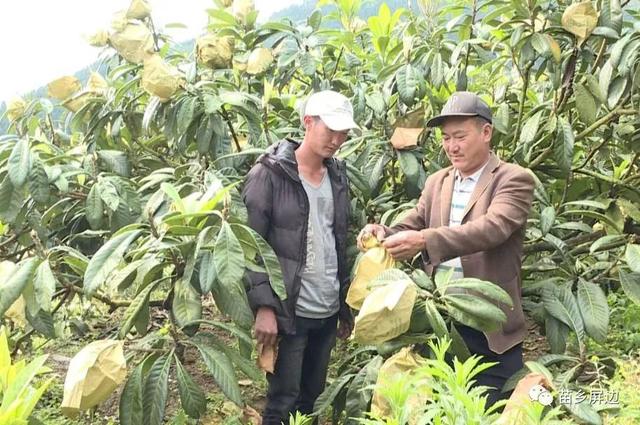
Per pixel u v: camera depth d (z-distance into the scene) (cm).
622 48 229
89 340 335
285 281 204
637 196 272
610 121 263
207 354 182
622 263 242
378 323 168
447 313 189
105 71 347
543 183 292
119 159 263
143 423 176
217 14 306
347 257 243
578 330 207
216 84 267
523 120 281
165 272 233
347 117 200
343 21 357
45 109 288
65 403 158
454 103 184
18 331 259
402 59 301
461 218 189
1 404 108
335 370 294
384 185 292
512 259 189
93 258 174
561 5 264
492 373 190
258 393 282
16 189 224
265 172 205
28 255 273
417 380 113
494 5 265
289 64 302
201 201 178
